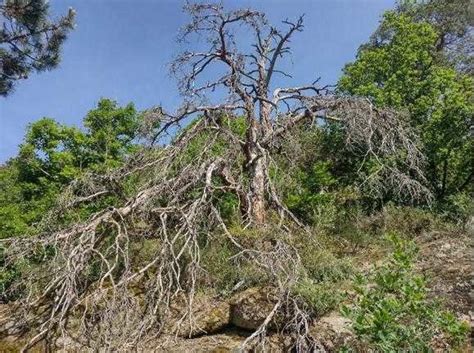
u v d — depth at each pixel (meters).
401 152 9.73
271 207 9.18
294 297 6.83
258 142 9.10
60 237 7.18
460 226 9.38
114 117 11.99
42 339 6.67
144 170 9.15
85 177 9.00
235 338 6.97
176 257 6.80
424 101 11.07
